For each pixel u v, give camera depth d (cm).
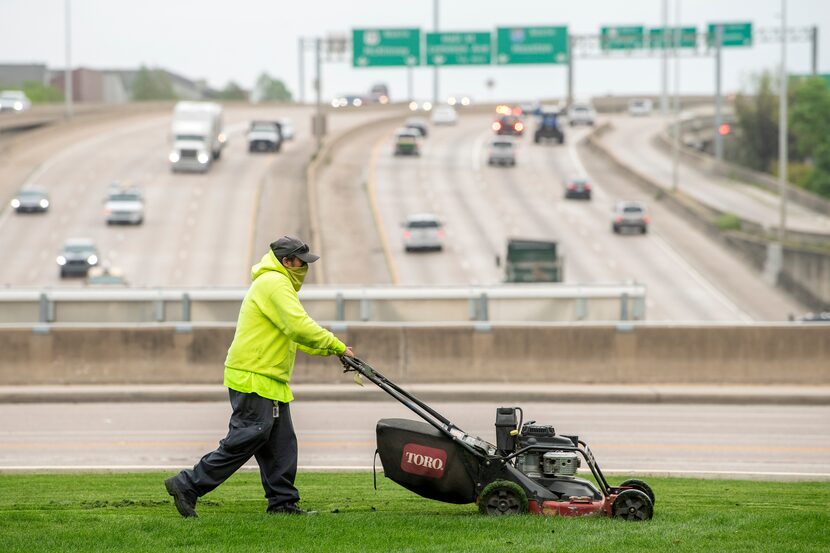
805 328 5475
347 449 3678
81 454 3588
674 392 5141
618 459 3531
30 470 3164
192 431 4134
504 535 1791
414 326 5538
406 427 2034
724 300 11600
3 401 5094
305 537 1772
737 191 19688
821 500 2478
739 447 3788
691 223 15825
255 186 17612
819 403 5050
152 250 13288
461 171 19888
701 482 2898
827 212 17362
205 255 13050
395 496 2433
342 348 1980
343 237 14262
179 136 18800
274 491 2027
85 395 5119
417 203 16788
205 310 6294
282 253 2000
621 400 5122
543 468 2058
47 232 14212
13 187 17062
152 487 2644
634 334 5500
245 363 1977
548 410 4806
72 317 6297
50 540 1738
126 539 1748
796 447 3794
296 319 1952
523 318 6359
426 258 13200
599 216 16300
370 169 19762
